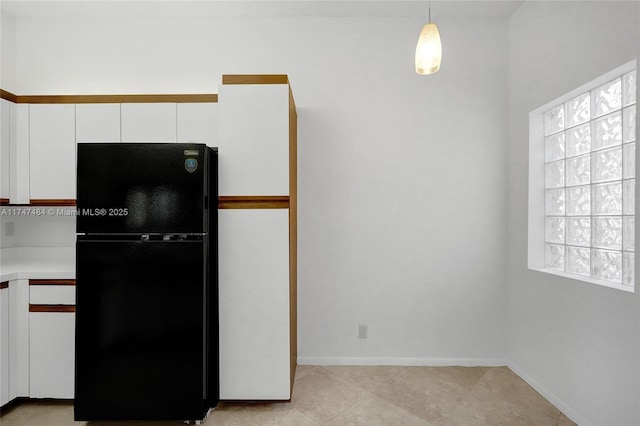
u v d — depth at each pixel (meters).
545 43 2.38
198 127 2.51
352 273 2.85
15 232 2.82
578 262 2.28
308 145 2.85
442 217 2.85
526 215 2.59
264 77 2.18
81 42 2.85
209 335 2.11
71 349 2.21
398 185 2.85
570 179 2.35
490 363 2.84
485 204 2.85
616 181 1.97
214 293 2.15
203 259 2.03
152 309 2.00
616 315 1.77
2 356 2.13
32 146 2.50
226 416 2.12
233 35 2.86
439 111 2.85
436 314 2.85
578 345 2.04
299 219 2.85
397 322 2.85
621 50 1.76
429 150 2.84
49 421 2.07
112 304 1.99
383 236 2.86
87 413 1.98
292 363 2.40
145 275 2.00
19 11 2.75
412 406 2.24
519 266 2.68
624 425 1.72
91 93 2.86
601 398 1.87
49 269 2.33
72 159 2.51
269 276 2.18
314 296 2.85
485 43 2.84
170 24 2.86
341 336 2.86
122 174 2.01
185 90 2.87
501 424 2.05
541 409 2.20
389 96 2.85
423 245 2.85
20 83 2.85
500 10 2.75
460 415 2.14
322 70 2.85
